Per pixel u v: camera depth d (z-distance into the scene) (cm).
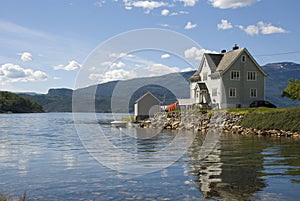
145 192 1223
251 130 4106
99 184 1347
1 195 1181
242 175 1480
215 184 1319
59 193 1223
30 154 2234
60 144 2892
